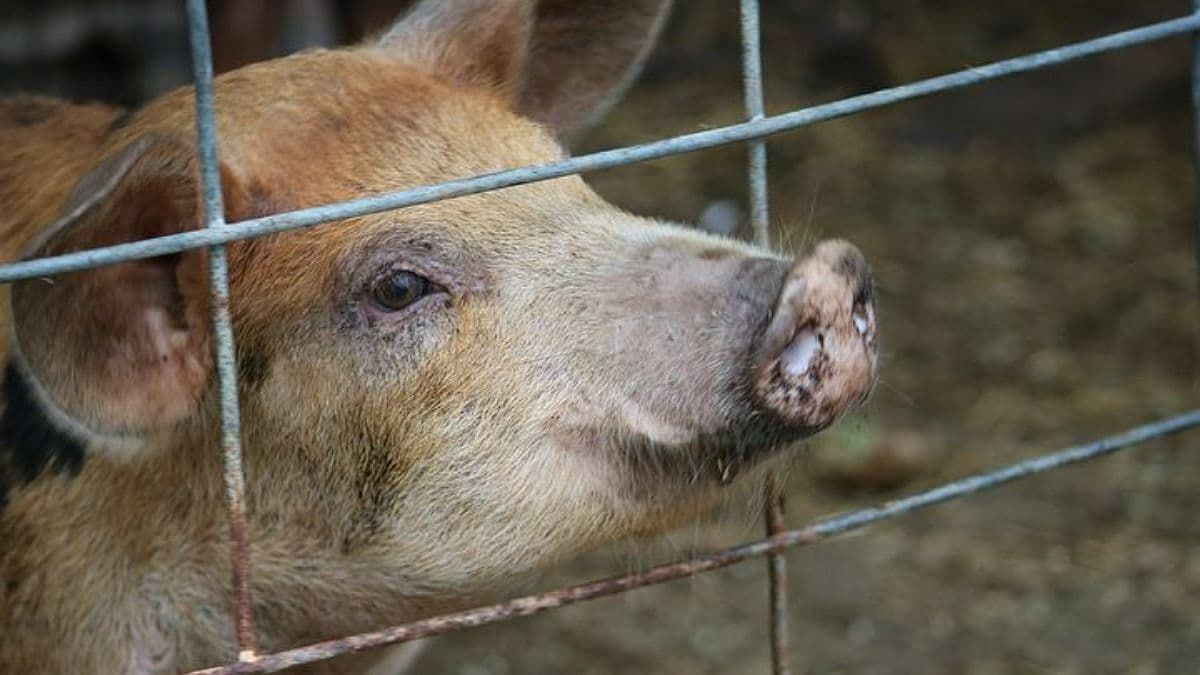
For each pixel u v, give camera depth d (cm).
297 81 390
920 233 948
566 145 456
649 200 980
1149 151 1019
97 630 387
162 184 347
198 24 302
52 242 321
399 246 367
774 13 1184
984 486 407
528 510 366
